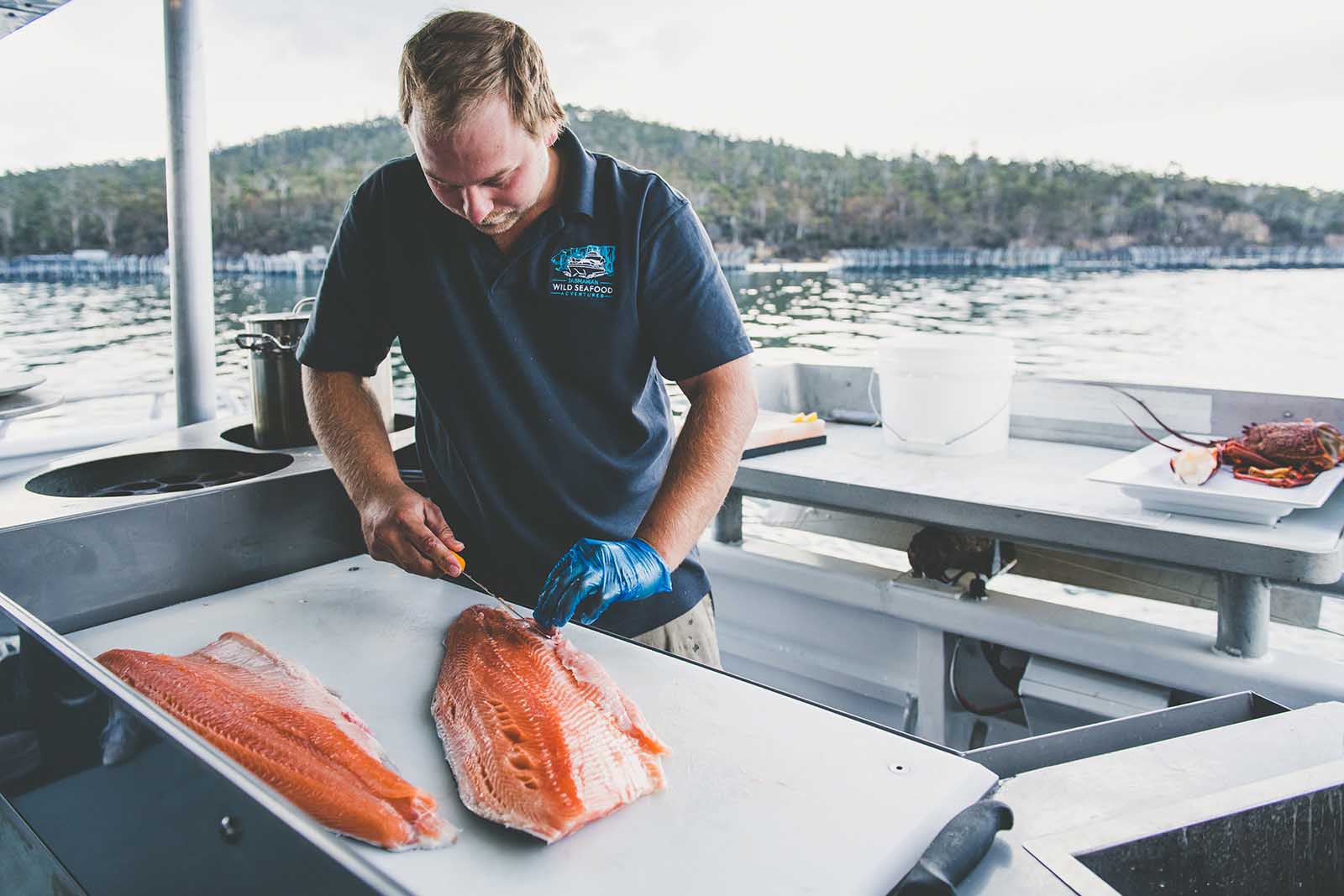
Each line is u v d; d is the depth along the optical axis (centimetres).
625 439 165
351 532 187
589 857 90
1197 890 91
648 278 153
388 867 88
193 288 230
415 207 156
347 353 170
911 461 257
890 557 330
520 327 156
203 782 78
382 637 146
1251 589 188
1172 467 203
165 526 161
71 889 105
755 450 264
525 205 138
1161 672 198
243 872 75
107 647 144
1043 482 231
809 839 92
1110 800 98
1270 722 111
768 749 109
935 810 96
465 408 162
